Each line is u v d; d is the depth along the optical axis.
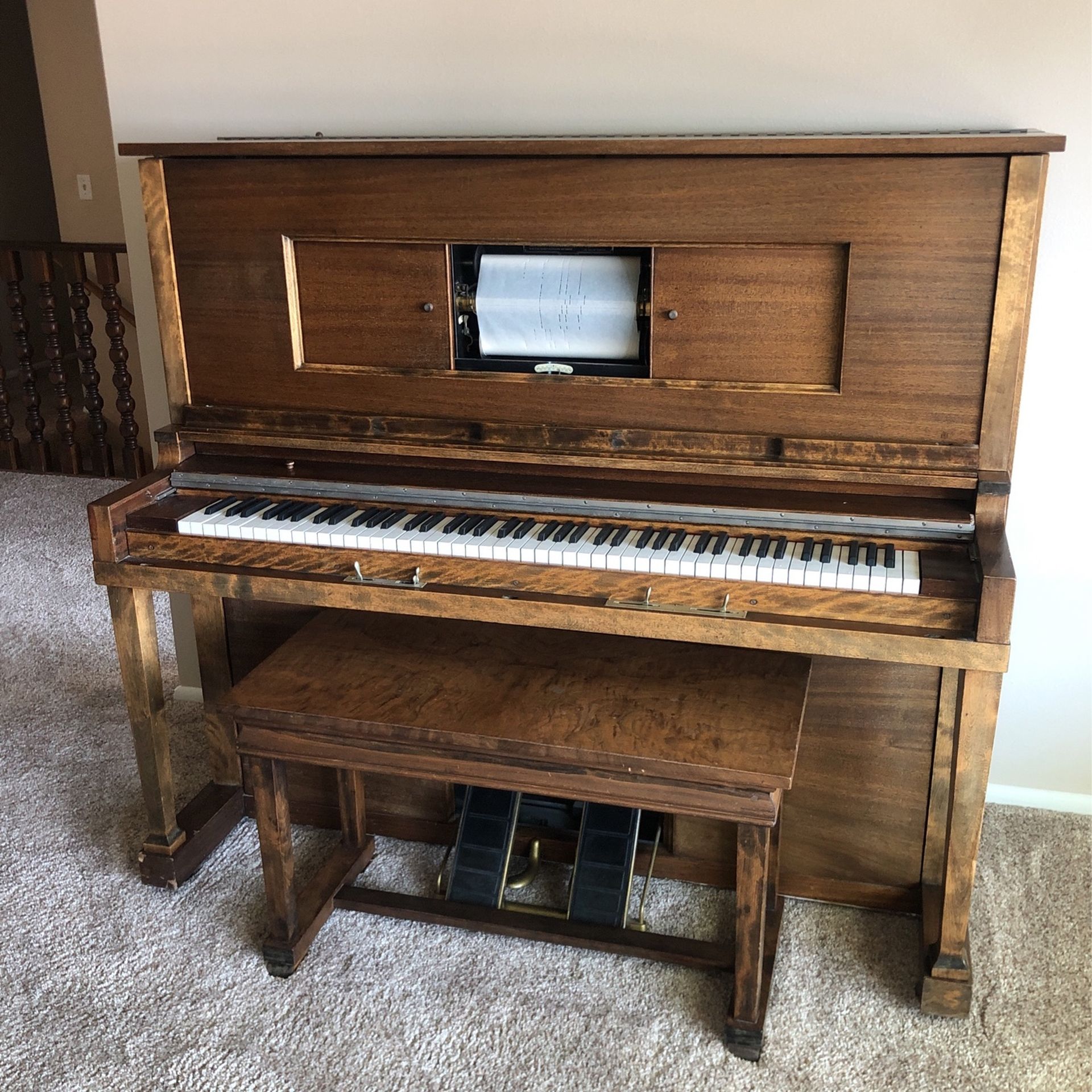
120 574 1.96
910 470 1.78
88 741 2.84
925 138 1.64
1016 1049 1.83
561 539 1.80
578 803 2.29
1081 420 2.17
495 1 2.15
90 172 5.61
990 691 1.66
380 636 2.05
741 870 1.70
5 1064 1.81
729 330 1.81
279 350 2.02
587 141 1.76
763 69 2.07
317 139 2.12
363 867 2.28
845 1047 1.83
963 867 1.78
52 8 5.34
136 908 2.19
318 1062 1.81
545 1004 1.93
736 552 1.74
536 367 1.92
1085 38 1.94
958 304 1.70
